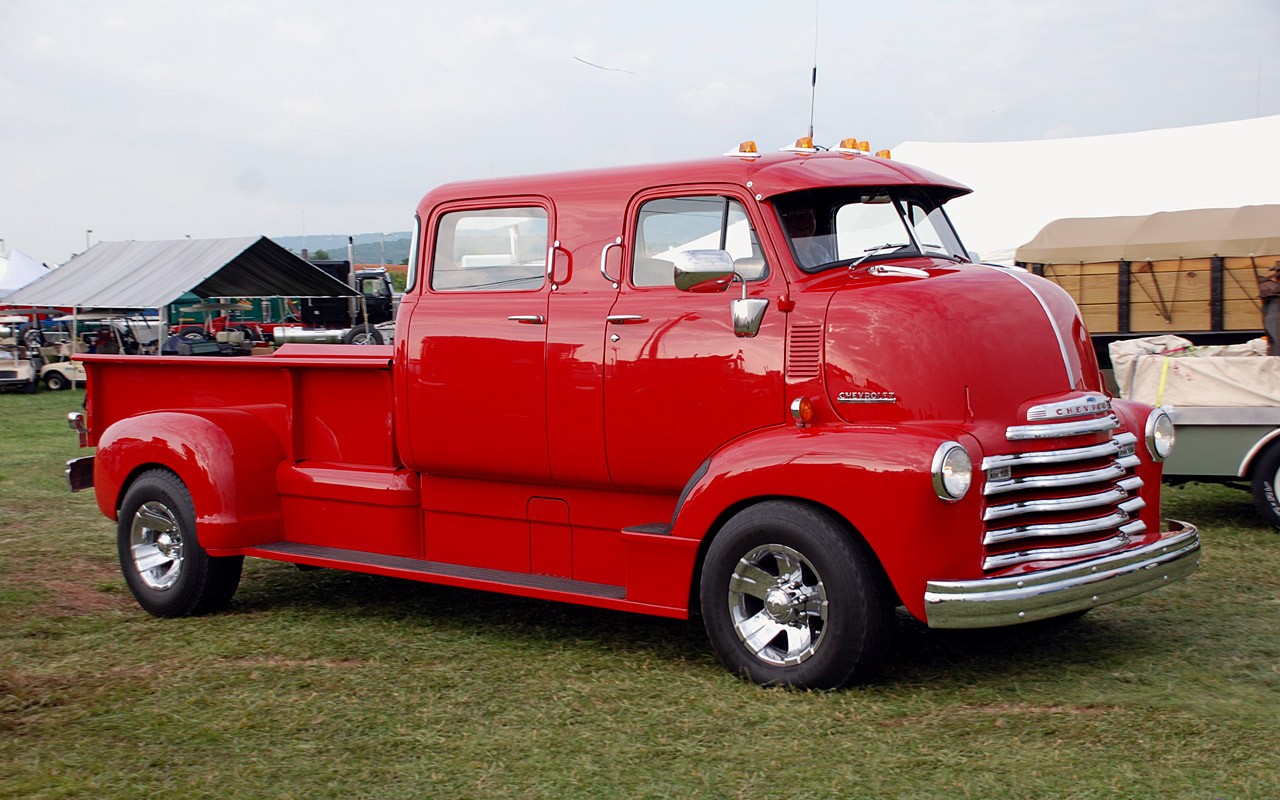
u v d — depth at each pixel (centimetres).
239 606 592
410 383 525
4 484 992
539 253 504
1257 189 1684
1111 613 527
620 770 357
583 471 482
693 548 437
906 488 388
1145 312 1074
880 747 367
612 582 488
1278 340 796
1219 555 642
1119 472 430
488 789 347
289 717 414
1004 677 436
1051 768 347
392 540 544
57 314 2511
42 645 518
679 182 473
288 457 577
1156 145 1888
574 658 479
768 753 366
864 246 475
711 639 439
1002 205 1847
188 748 386
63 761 376
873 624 404
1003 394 414
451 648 500
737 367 441
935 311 417
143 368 629
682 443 455
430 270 533
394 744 385
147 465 586
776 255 446
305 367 565
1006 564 402
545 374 486
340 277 2739
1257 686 420
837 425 419
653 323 462
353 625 546
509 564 516
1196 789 329
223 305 2431
